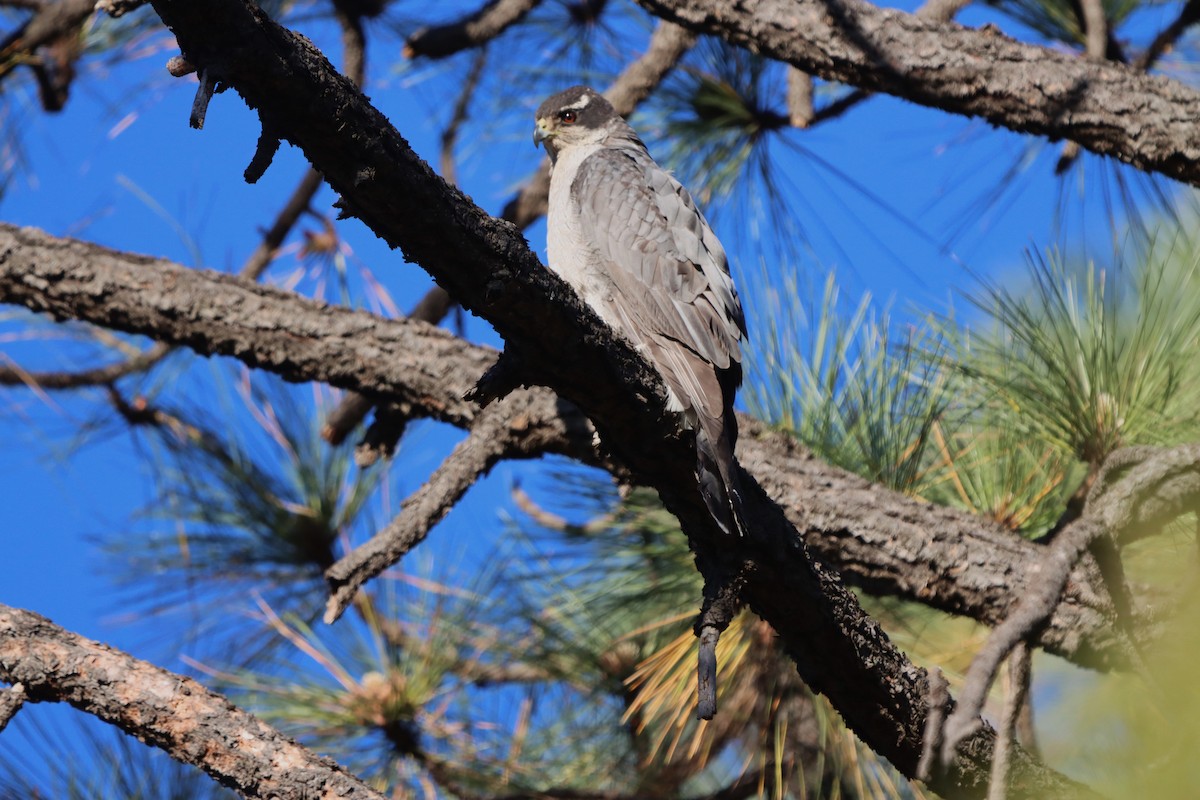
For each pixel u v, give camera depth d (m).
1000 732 5.26
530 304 5.65
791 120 9.81
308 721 8.53
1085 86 8.71
